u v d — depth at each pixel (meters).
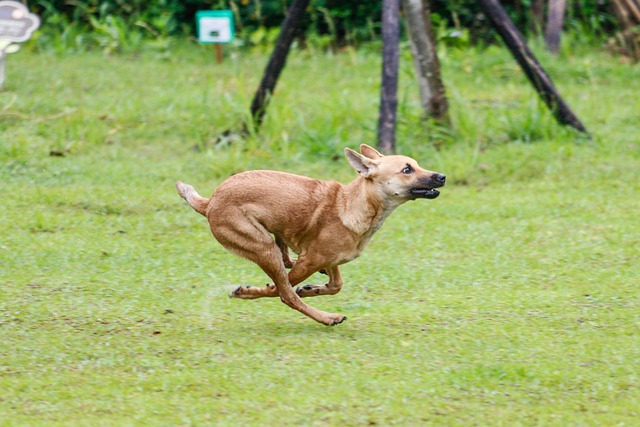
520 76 21.28
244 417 7.29
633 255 11.81
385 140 15.32
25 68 20.88
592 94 20.09
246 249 8.96
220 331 9.22
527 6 23.98
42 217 12.90
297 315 9.84
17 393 7.69
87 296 10.20
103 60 22.08
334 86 20.53
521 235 12.69
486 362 8.45
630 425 7.25
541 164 15.84
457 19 23.11
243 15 24.05
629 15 22.84
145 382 7.92
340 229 8.94
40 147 16.05
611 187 14.88
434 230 12.95
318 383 7.92
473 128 16.72
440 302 10.21
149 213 13.36
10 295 10.14
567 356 8.61
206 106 17.58
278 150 16.28
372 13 24.09
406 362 8.41
